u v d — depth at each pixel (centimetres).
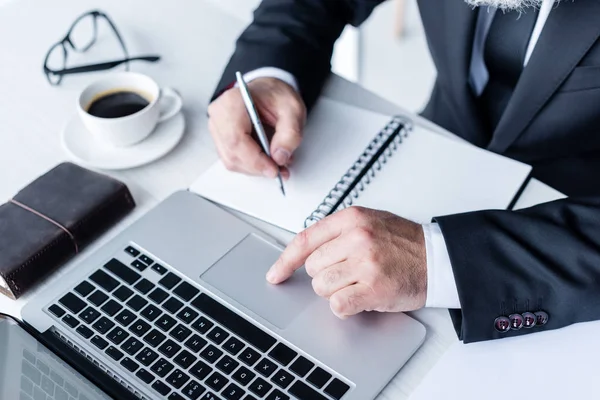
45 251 69
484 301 65
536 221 69
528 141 93
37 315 66
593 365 61
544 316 64
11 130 88
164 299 67
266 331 64
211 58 97
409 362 63
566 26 83
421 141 82
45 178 76
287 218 75
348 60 207
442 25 97
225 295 67
